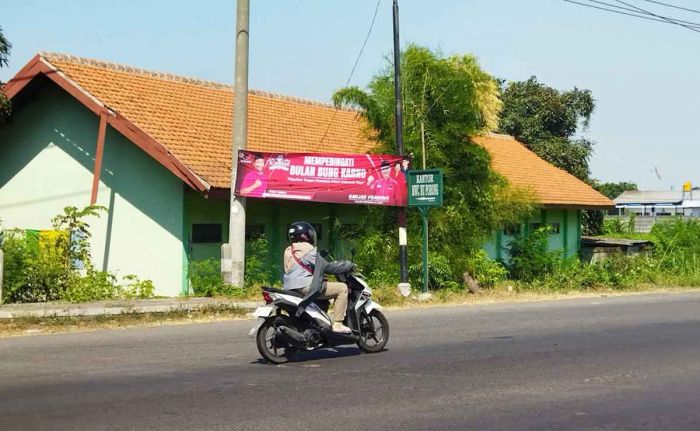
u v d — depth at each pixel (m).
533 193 26.05
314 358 10.46
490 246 27.48
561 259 26.62
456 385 8.68
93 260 21.09
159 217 20.22
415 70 21.08
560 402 7.87
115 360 10.29
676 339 12.35
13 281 16.53
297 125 25.03
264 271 21.48
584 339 12.30
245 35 17.45
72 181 21.78
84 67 21.67
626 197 71.50
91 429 6.77
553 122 43.91
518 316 15.66
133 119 20.08
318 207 23.11
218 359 10.38
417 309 17.23
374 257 20.89
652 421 7.16
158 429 6.79
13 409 7.50
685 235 32.69
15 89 21.02
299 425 6.92
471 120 21.45
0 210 22.95
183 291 19.77
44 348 11.37
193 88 24.06
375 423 7.00
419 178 18.39
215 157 20.25
